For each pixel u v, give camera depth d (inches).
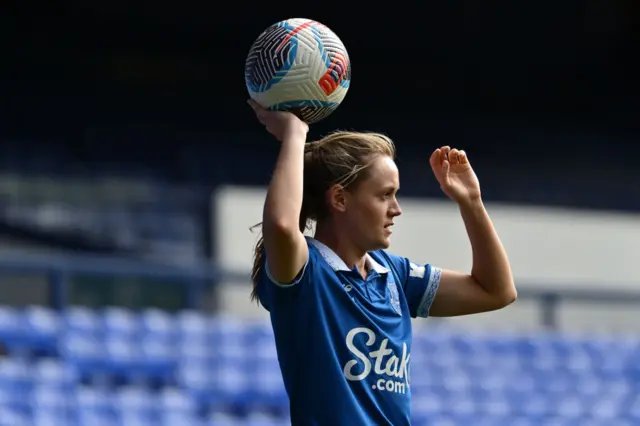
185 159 2331.4
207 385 1499.8
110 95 2356.1
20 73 2321.6
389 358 408.8
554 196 2566.4
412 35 2608.3
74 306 1592.0
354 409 397.4
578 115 2657.5
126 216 2266.2
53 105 2303.2
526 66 2672.2
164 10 2428.6
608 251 2647.6
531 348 1697.8
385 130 2534.5
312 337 399.2
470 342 1679.4
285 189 387.9
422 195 2471.7
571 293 1705.2
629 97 2682.1
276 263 389.7
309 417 398.3
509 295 448.5
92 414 1387.8
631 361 1738.4
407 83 2598.4
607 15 2640.3
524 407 1642.5
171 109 2386.8
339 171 416.2
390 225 421.1
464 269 2527.1
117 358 1469.0
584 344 1727.4
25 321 1435.8
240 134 2400.3
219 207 2321.6
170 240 2274.9
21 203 2201.0
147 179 2290.8
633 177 2642.7
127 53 2410.2
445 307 447.8
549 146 2610.7
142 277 1464.1
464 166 448.1
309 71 413.1
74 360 1446.9
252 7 2490.2
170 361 1498.5
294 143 402.0
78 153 2278.5
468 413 1605.6
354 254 420.5
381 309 412.5
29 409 1357.0
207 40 2468.0
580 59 2694.4
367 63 2588.6
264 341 1555.1
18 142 2245.3
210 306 1595.7
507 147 2588.6
